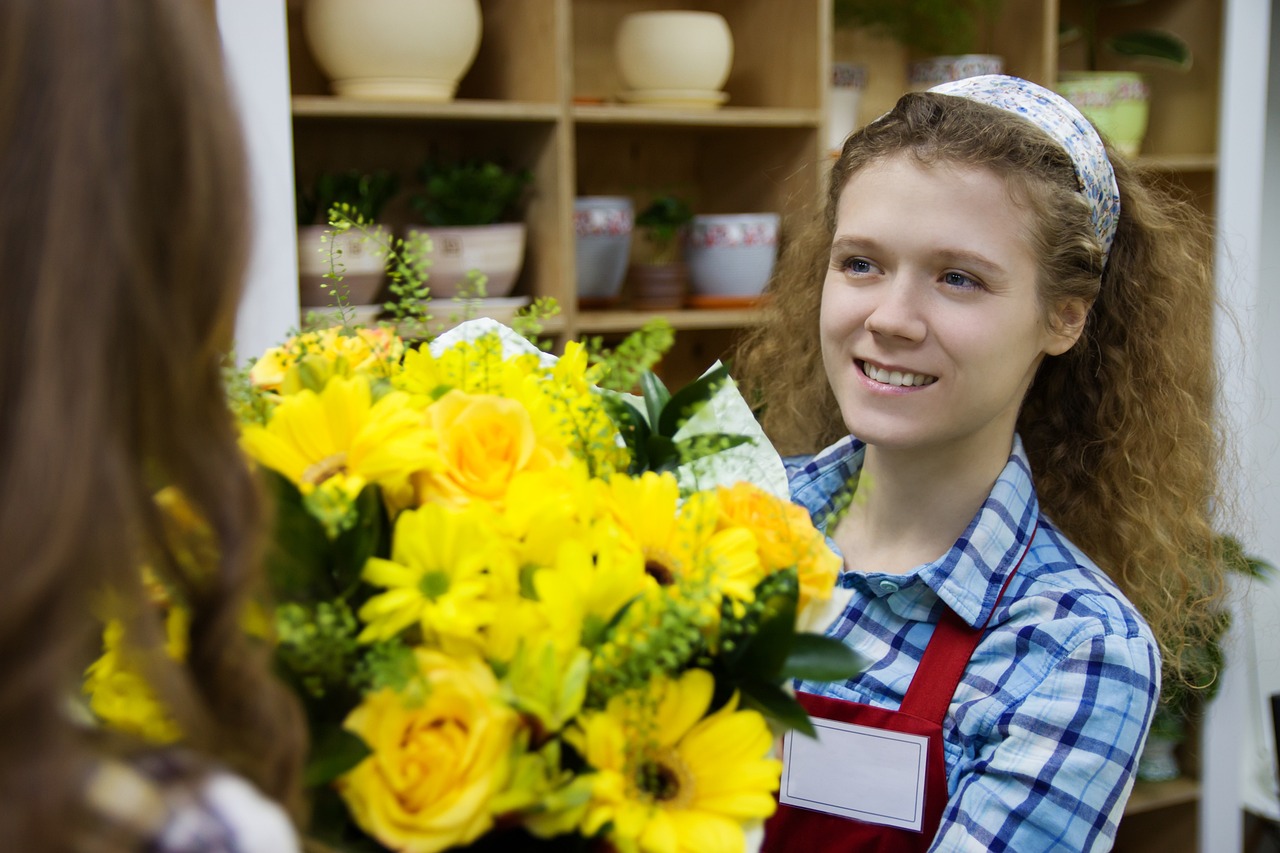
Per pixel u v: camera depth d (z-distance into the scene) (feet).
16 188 1.22
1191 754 7.88
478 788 1.69
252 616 1.73
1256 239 7.59
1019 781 3.39
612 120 6.83
